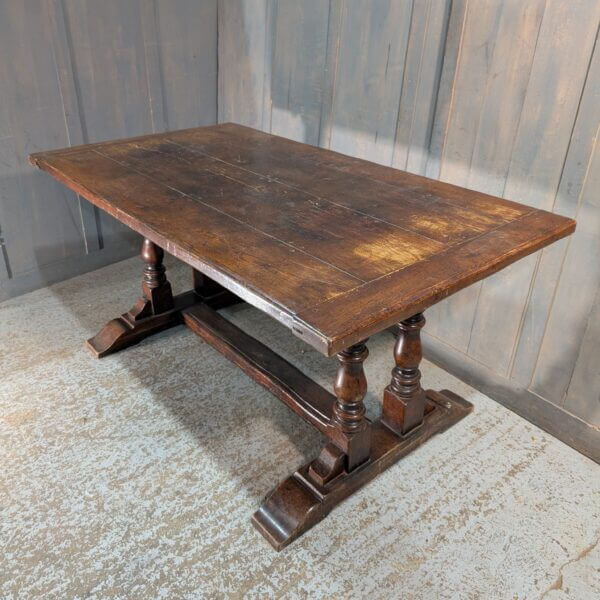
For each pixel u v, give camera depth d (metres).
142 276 2.88
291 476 1.69
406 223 1.54
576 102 1.67
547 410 2.00
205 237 1.44
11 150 2.43
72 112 2.54
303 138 2.60
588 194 1.71
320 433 1.97
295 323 1.13
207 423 1.99
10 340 2.37
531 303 1.95
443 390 2.12
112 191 1.71
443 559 1.56
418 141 2.13
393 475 1.81
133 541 1.58
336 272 1.30
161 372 2.22
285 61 2.54
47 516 1.64
